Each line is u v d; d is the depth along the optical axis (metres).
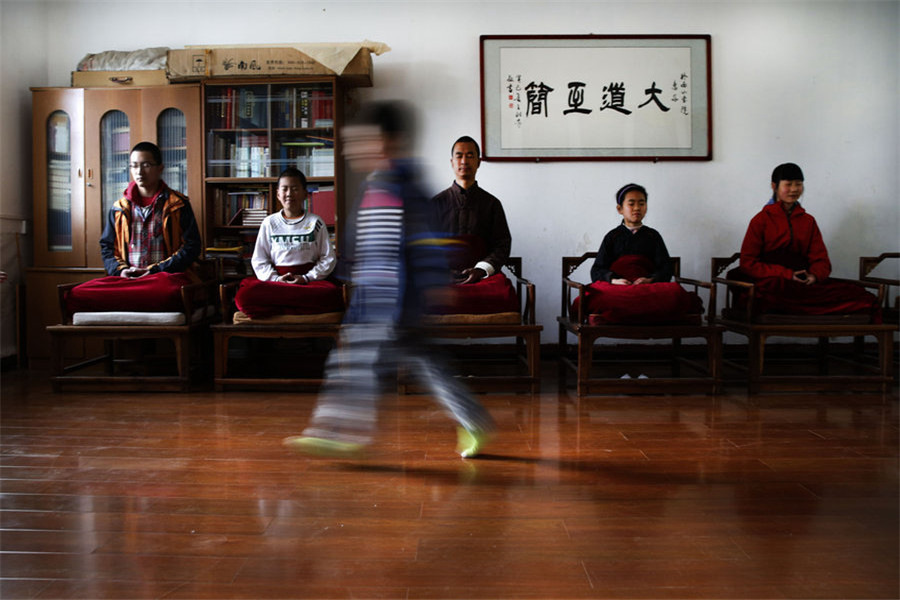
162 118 4.23
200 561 1.54
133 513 1.84
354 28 4.49
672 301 3.37
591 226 4.53
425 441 2.57
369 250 2.14
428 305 2.20
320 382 3.48
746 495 1.97
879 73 4.51
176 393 3.52
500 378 3.46
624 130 4.48
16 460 2.33
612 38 4.43
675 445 2.51
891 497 1.95
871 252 4.56
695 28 4.47
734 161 4.52
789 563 1.52
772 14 4.47
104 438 2.62
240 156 4.25
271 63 4.10
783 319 3.47
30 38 4.39
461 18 4.46
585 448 2.47
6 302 4.22
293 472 2.20
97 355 4.26
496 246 3.74
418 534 1.69
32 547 1.61
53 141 4.27
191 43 4.51
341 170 4.24
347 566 1.51
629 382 3.40
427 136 4.49
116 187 4.26
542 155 4.48
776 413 3.03
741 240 4.55
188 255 3.76
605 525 1.75
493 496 1.97
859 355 4.19
